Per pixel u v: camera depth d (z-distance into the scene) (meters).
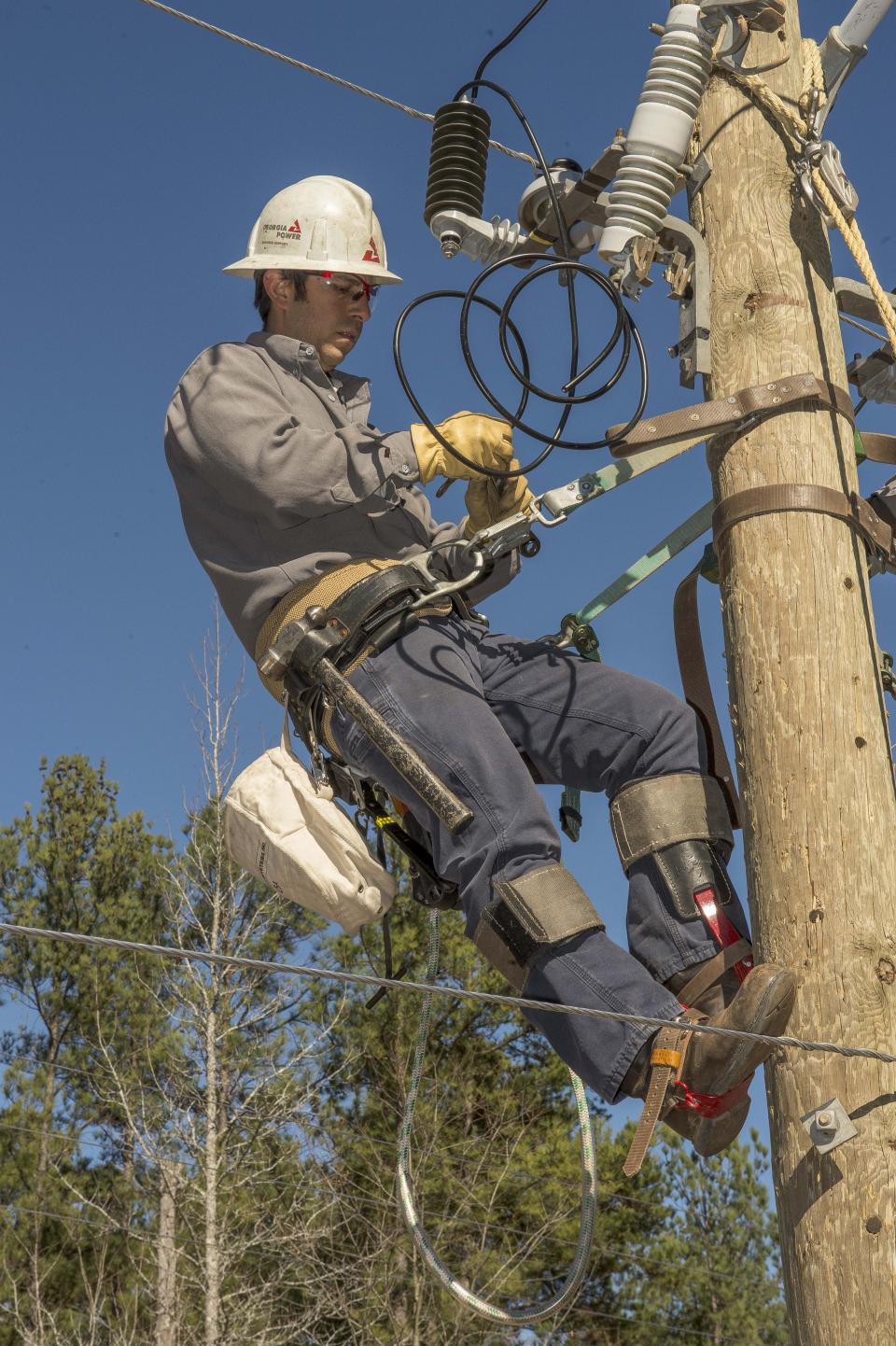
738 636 2.65
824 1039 2.33
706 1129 2.42
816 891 2.41
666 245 2.92
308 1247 15.26
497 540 2.84
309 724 2.81
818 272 2.88
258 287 3.35
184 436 2.90
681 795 2.67
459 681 2.70
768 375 2.76
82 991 18.67
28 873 19.77
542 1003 2.17
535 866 2.50
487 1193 16.94
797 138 2.93
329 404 3.06
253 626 2.91
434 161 3.37
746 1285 19.33
